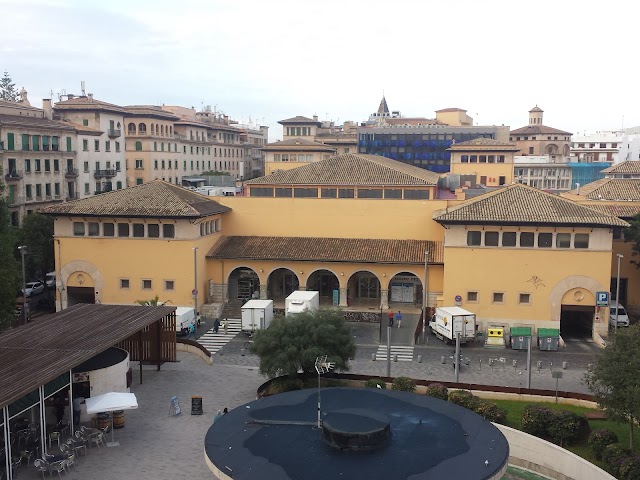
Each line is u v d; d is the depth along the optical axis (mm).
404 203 66188
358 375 41938
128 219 62469
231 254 64750
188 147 141375
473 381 45062
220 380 44719
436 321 56219
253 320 56312
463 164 122125
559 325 56688
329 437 25781
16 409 28203
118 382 37406
